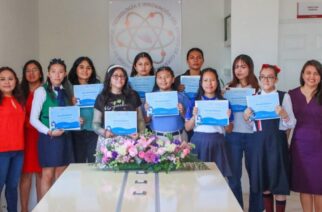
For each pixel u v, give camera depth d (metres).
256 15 4.71
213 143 3.34
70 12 5.59
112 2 5.57
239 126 3.61
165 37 5.59
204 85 3.39
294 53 5.13
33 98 3.54
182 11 5.58
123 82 3.32
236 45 4.74
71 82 3.89
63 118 3.37
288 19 5.08
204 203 2.03
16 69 4.66
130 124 3.08
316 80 3.22
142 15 5.58
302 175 3.31
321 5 5.02
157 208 1.96
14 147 3.44
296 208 4.20
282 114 3.25
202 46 5.61
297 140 3.33
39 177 3.76
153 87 3.77
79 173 2.63
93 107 3.64
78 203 2.04
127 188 2.29
